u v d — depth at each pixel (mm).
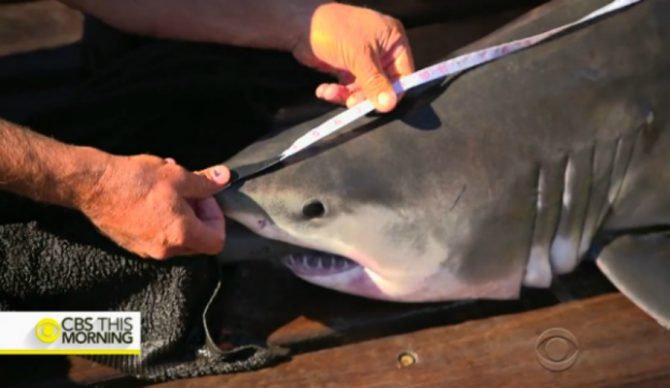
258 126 1936
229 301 1834
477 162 1712
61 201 1639
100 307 1760
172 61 1987
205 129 1924
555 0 1821
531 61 1743
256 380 1763
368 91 1723
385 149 1711
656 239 1806
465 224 1717
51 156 1612
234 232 1771
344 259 1786
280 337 1800
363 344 1794
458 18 2189
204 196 1669
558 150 1723
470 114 1721
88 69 2137
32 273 1717
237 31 1908
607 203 1771
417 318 1815
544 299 1826
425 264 1738
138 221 1628
